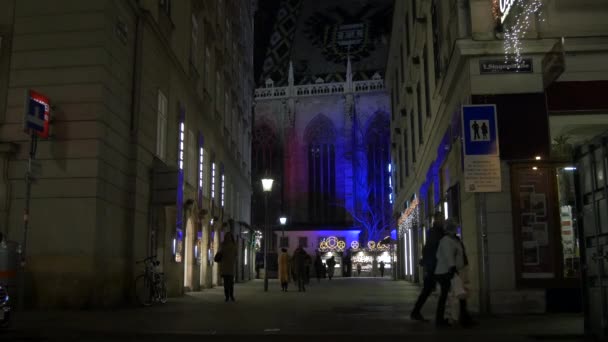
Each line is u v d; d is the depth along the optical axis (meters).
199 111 25.16
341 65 81.75
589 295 8.00
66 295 13.51
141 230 16.58
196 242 23.91
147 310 13.38
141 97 16.61
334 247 63.31
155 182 17.45
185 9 22.55
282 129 73.25
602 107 12.77
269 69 83.06
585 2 13.03
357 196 70.19
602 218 7.55
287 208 70.88
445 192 17.44
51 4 14.59
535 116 12.59
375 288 26.00
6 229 13.85
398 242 41.72
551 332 8.49
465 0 13.37
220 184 30.92
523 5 12.62
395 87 41.75
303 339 7.91
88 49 14.29
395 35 37.06
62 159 13.92
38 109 13.30
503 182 12.45
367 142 72.25
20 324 9.84
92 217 13.68
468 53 12.76
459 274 9.94
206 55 27.28
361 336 8.16
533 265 12.20
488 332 8.57
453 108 15.16
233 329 9.11
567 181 12.36
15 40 14.54
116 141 15.12
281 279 24.56
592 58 12.95
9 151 13.96
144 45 17.00
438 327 9.36
